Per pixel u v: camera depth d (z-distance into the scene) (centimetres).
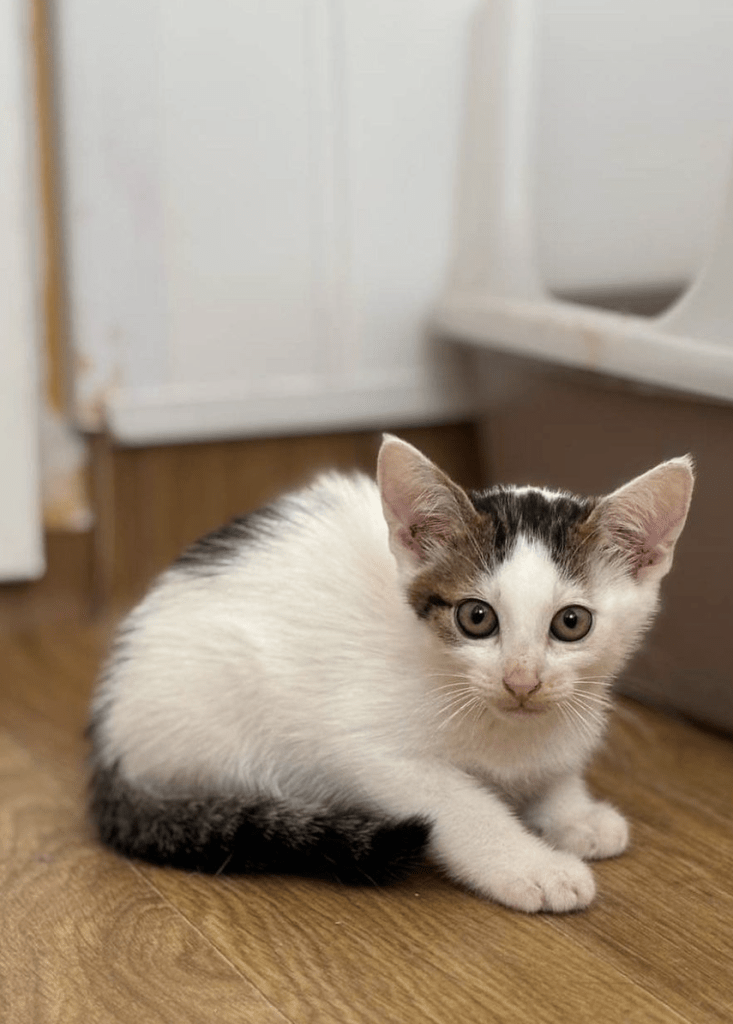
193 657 67
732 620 75
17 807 72
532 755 65
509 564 61
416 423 97
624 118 89
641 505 62
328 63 91
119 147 88
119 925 63
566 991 59
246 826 65
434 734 64
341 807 66
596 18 88
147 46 87
